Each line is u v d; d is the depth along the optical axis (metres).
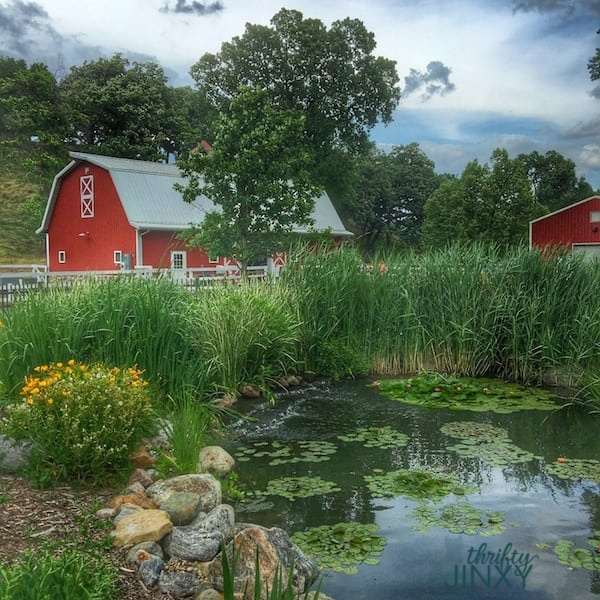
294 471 6.16
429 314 11.27
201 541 3.93
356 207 49.44
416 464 6.39
